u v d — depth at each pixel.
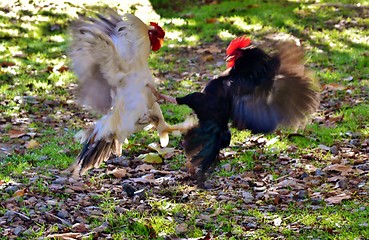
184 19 25.05
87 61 10.09
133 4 25.98
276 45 8.88
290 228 10.79
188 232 10.62
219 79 9.29
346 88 18.22
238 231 10.62
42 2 25.72
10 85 18.33
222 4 26.66
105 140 10.62
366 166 13.31
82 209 11.34
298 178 12.88
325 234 10.53
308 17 24.50
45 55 21.02
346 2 26.03
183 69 20.31
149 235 10.52
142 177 12.78
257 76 8.95
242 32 23.45
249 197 11.96
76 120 16.19
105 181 12.68
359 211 11.30
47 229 10.55
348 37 22.62
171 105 17.19
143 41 10.20
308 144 14.59
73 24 10.00
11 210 11.02
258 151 14.20
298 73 8.80
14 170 12.95
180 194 12.14
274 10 25.33
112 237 10.42
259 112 8.88
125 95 10.31
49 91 18.06
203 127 9.21
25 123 15.86
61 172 13.02
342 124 15.88
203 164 9.16
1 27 23.31
